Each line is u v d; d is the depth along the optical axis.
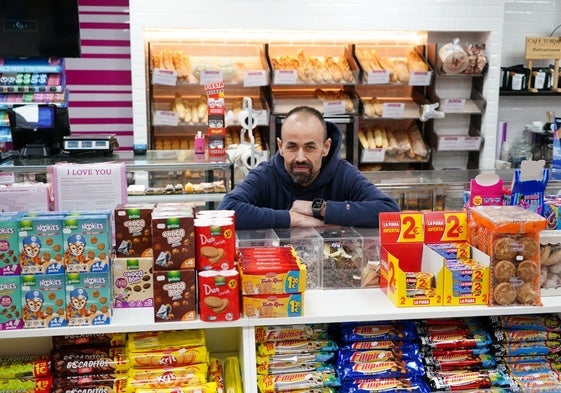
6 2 4.82
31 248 1.86
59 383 1.96
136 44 5.48
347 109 5.79
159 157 3.82
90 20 6.18
